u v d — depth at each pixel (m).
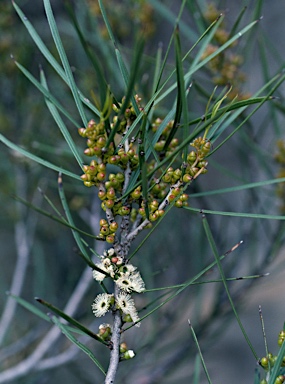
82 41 0.28
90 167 0.32
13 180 0.78
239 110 0.36
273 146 0.60
